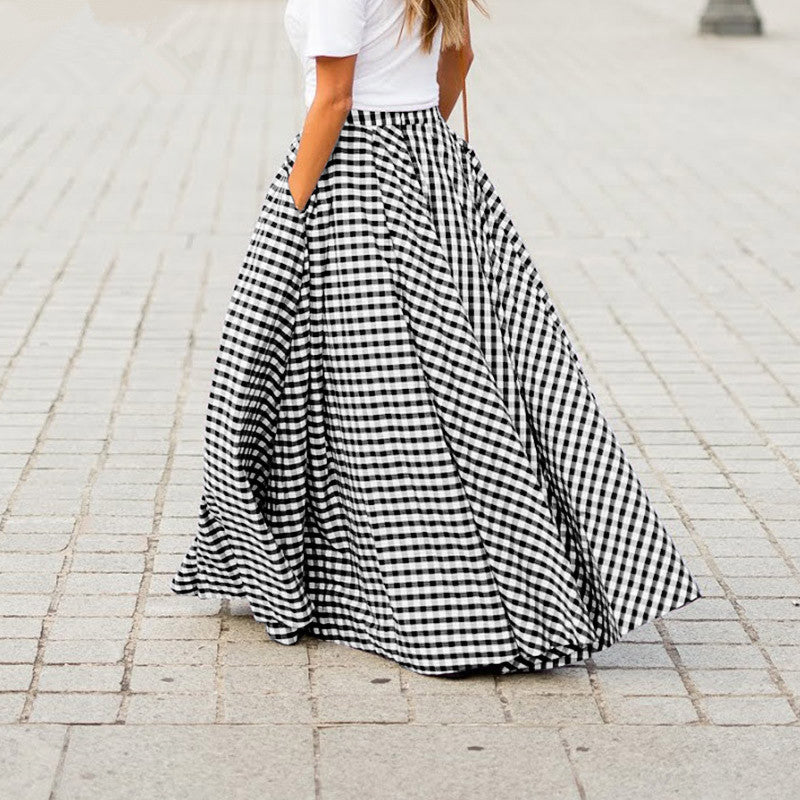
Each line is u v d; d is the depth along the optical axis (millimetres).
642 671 4141
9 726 3730
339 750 3666
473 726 3803
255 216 10344
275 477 4105
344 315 3957
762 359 7367
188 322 7801
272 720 3809
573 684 4051
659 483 5680
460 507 3982
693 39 21547
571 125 14359
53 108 14688
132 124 14008
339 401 4020
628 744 3727
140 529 5086
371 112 3918
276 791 3473
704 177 11922
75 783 3482
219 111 14898
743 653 4262
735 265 9227
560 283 8750
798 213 10680
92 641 4230
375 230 3922
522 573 4020
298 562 4180
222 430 4027
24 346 7289
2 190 10977
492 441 3951
